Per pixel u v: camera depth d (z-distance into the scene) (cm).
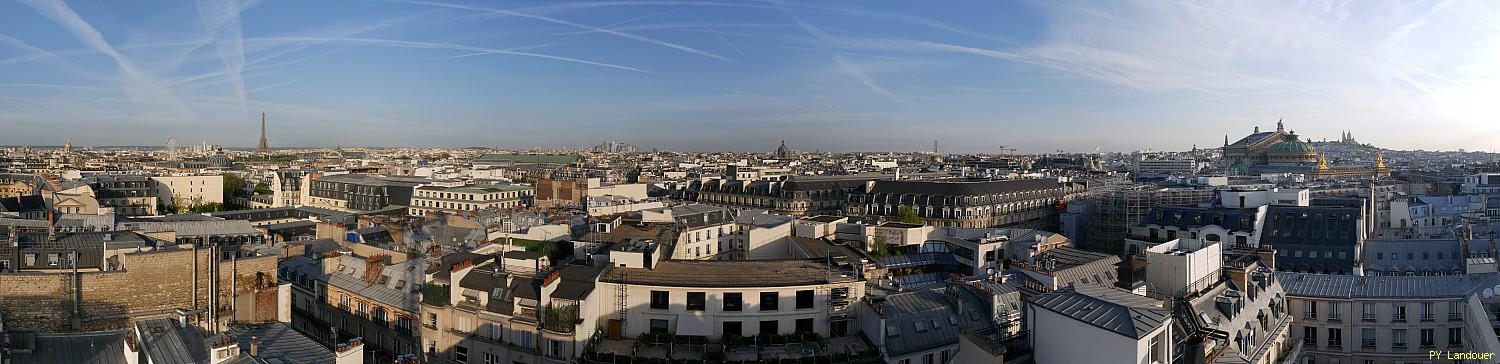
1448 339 15850
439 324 15725
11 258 15250
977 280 16162
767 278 14888
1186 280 14550
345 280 18950
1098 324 9831
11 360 11206
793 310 14425
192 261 13738
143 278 13262
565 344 13950
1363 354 16112
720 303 14350
